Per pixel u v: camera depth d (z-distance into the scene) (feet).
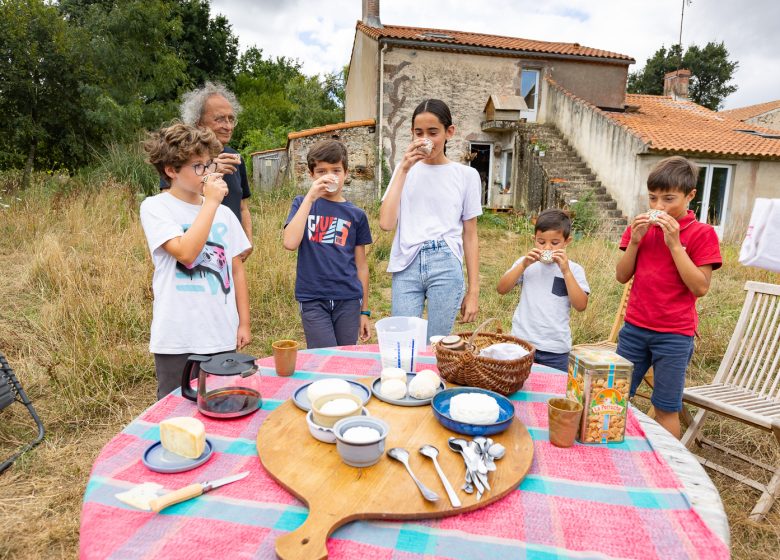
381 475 3.88
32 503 7.80
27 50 41.19
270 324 16.53
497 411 4.67
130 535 3.23
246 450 4.40
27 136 42.29
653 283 8.13
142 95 52.70
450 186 8.70
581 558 3.07
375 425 4.25
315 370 6.47
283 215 28.76
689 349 8.05
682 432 10.55
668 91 65.05
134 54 50.37
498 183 48.62
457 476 3.89
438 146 8.58
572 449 4.50
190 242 6.26
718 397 8.59
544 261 8.64
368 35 45.62
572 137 46.24
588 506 3.61
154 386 11.98
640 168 38.34
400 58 43.73
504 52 45.65
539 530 3.33
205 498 3.66
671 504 3.65
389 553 3.08
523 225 37.29
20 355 12.44
